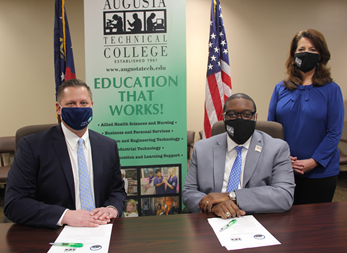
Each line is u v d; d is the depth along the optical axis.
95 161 1.36
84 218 1.08
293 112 1.85
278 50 3.86
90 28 2.15
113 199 1.38
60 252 0.85
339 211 1.18
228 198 1.21
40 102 3.71
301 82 1.87
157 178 2.27
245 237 0.95
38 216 1.07
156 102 2.21
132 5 2.13
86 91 1.32
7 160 3.72
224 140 1.49
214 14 2.64
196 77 3.81
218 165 1.42
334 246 0.88
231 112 1.35
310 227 1.02
